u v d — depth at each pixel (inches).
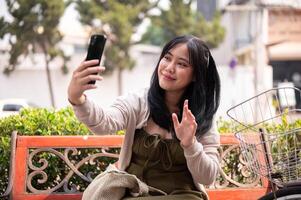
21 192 155.2
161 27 981.2
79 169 170.6
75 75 110.3
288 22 1076.5
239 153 171.6
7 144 170.7
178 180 128.2
